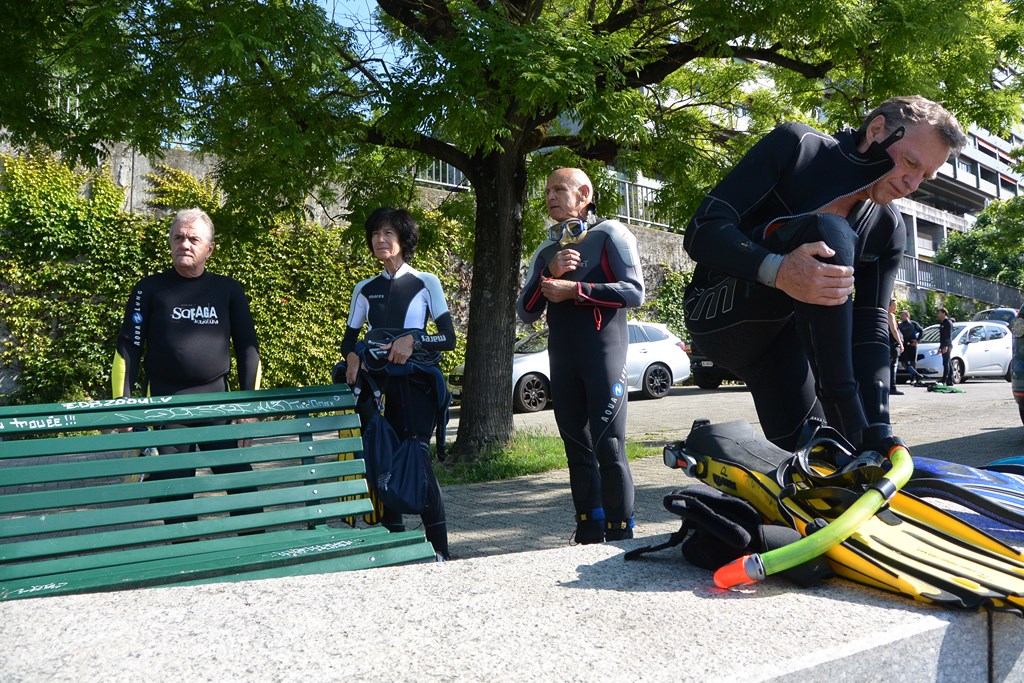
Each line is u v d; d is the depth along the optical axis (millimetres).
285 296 13953
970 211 57625
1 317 12070
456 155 8156
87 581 1981
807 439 2115
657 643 1330
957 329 19859
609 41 6645
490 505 5938
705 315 2580
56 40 6672
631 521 3430
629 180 9781
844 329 2107
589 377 3408
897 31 7027
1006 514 2021
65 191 12297
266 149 6711
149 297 3664
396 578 1765
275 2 6117
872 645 1320
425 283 3873
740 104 11242
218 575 2078
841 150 2318
